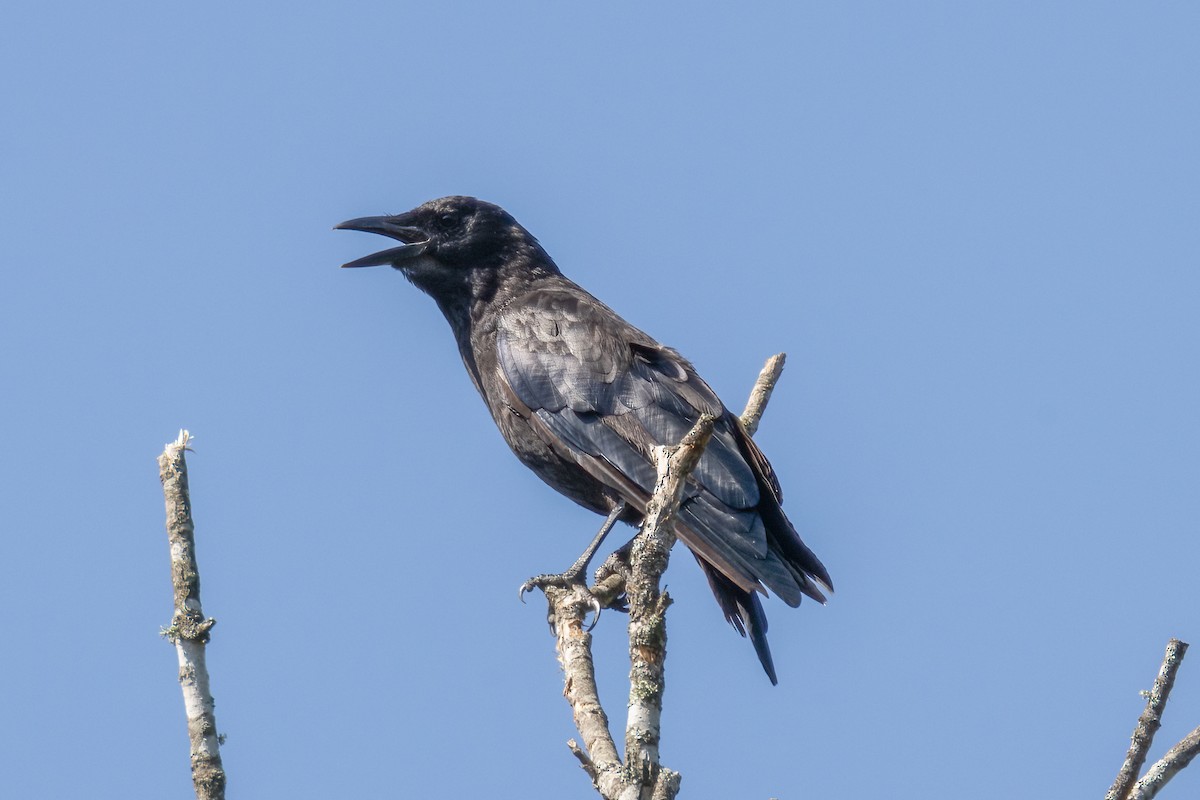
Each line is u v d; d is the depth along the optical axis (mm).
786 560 13180
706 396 14141
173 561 7934
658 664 7168
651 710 7012
